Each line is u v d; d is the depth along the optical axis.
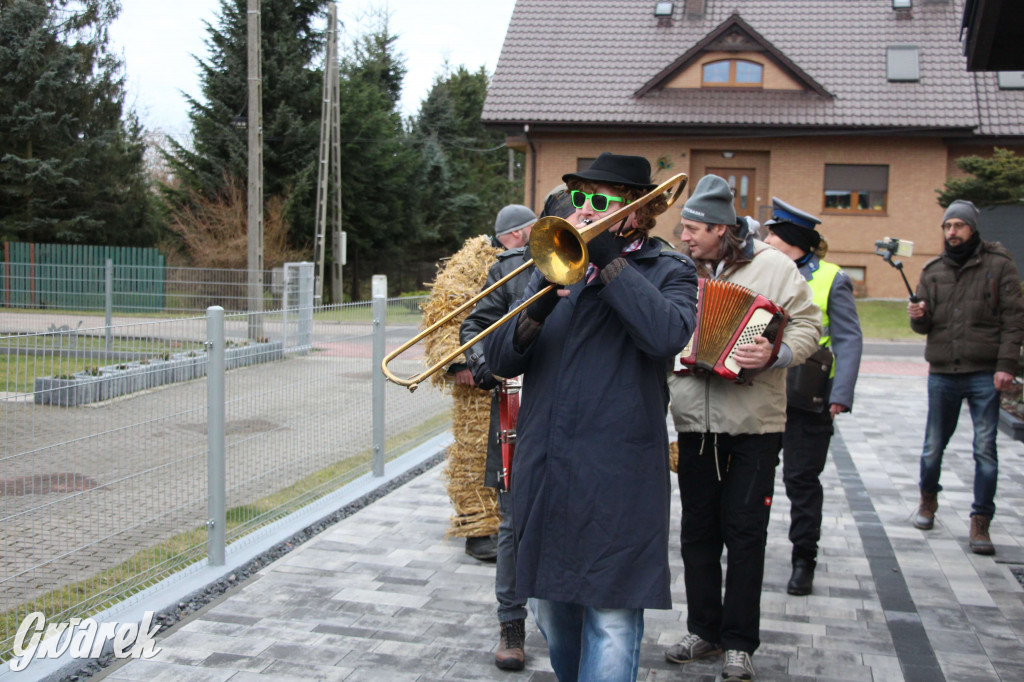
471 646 3.82
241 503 5.09
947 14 28.47
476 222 45.03
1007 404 9.56
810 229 4.50
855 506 6.18
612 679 2.59
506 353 2.72
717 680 3.54
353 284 36.59
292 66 31.78
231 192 29.52
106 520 3.86
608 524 2.59
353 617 4.09
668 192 2.79
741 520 3.53
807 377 4.36
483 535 4.86
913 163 27.03
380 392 6.63
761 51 27.42
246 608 4.17
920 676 3.56
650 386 2.69
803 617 4.19
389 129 34.91
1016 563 4.97
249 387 5.09
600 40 29.08
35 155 28.31
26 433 3.45
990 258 5.16
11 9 27.64
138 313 13.41
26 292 13.44
